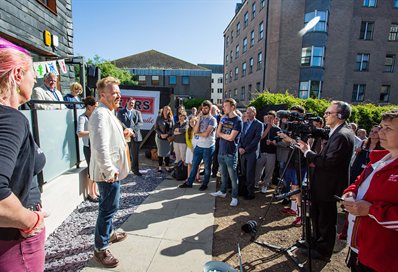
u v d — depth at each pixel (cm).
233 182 414
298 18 1697
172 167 650
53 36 494
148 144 862
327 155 250
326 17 1659
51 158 314
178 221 343
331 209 266
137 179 536
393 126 149
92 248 266
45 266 234
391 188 142
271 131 486
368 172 176
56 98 399
